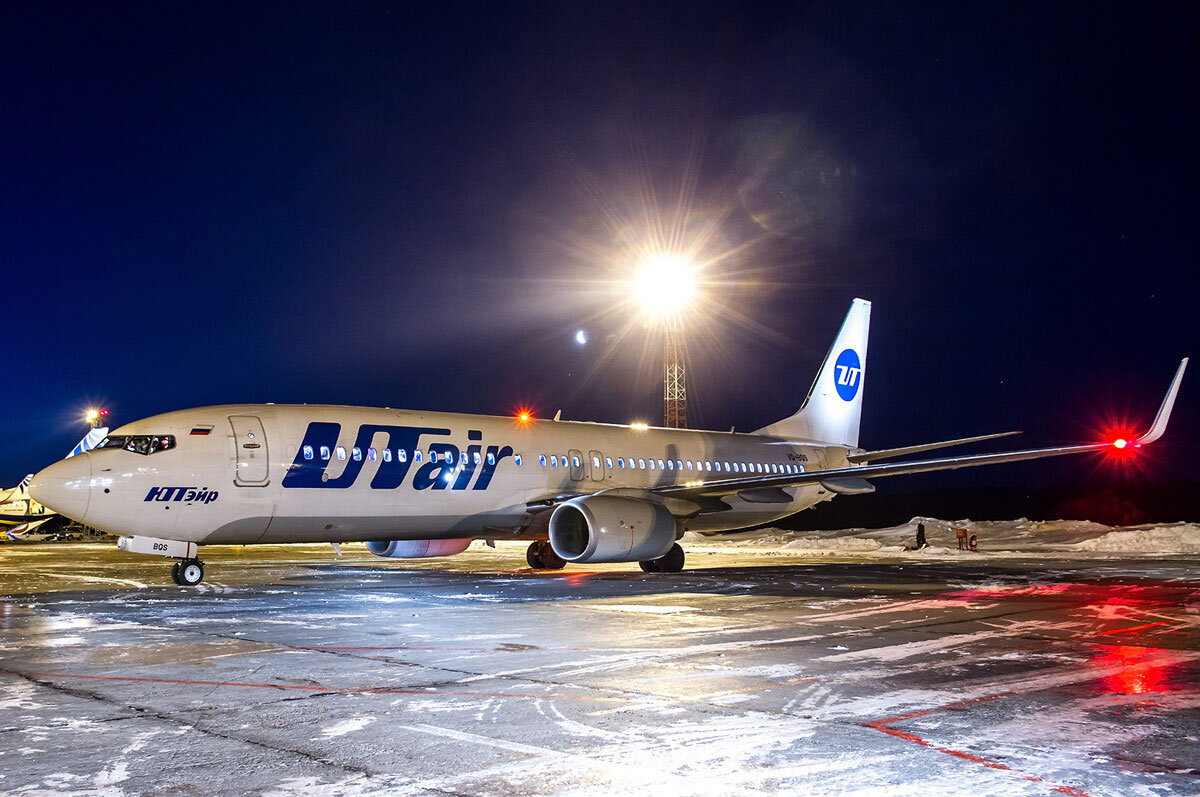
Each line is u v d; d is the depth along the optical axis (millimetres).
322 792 4945
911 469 21109
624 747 5820
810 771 5316
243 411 17938
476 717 6629
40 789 4973
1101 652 9570
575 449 22375
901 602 14633
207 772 5289
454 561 29000
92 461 16219
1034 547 35625
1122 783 5105
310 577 20438
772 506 26109
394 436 19188
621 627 11531
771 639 10469
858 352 31250
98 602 14633
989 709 6879
